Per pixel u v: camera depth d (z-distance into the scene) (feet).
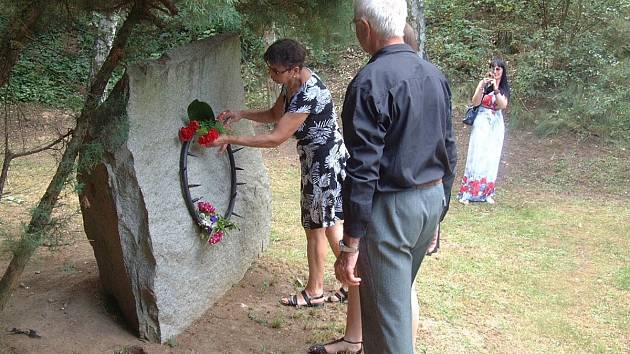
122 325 12.35
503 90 24.18
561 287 16.57
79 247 16.37
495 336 13.55
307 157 12.88
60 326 11.95
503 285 16.48
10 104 11.53
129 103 11.11
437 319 14.15
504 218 22.82
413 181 8.70
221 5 11.01
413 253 9.46
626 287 16.70
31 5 9.84
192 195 12.62
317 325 13.21
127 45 11.79
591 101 34.68
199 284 13.00
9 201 20.57
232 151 14.02
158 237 11.59
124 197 11.35
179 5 11.09
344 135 8.57
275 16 14.01
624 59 38.04
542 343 13.41
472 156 24.44
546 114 35.27
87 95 11.03
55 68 11.35
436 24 43.24
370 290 9.19
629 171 29.35
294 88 12.57
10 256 12.69
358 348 12.08
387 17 8.80
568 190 27.04
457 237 20.36
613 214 23.54
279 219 20.90
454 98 37.78
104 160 11.21
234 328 12.78
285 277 15.53
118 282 12.10
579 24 39.04
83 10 10.62
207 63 13.21
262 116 13.64
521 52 40.04
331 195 12.87
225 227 13.06
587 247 19.86
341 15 14.05
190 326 12.68
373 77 8.45
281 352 12.00
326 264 16.90
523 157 31.48
